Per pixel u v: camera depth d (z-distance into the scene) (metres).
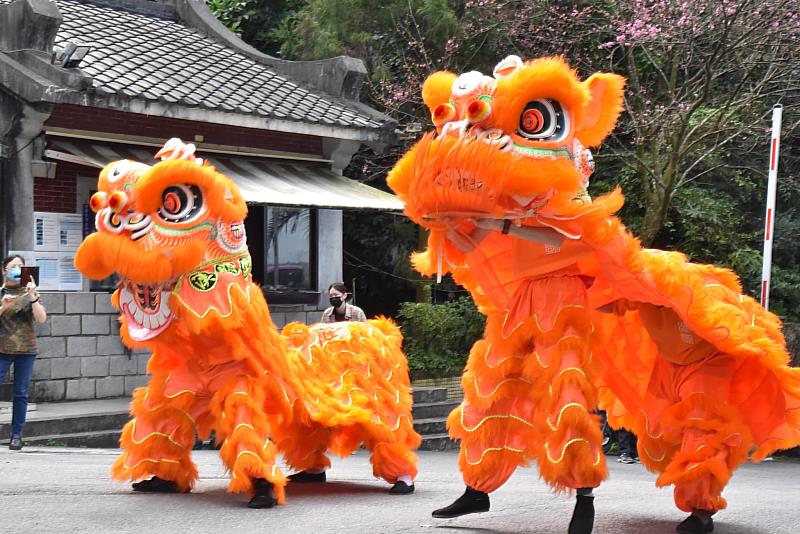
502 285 5.93
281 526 5.72
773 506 7.04
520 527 5.93
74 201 13.75
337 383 7.39
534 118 5.36
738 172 19.27
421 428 14.81
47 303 12.97
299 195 14.73
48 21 13.05
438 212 5.31
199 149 15.18
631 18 17.16
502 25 18.30
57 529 5.46
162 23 17.94
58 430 11.42
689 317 5.74
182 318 6.41
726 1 15.42
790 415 6.03
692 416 5.97
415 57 19.02
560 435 5.29
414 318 17.98
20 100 12.61
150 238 6.27
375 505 6.78
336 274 17.03
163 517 5.91
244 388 6.47
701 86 17.31
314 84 17.27
